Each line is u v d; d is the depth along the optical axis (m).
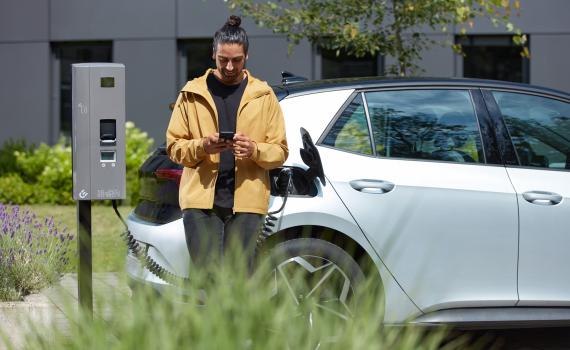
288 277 7.56
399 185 7.91
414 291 5.89
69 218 18.20
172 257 7.52
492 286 8.08
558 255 8.24
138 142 21.62
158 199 7.93
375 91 8.27
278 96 8.09
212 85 7.23
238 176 7.08
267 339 4.38
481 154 8.34
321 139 7.95
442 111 8.37
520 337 9.52
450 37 21.97
